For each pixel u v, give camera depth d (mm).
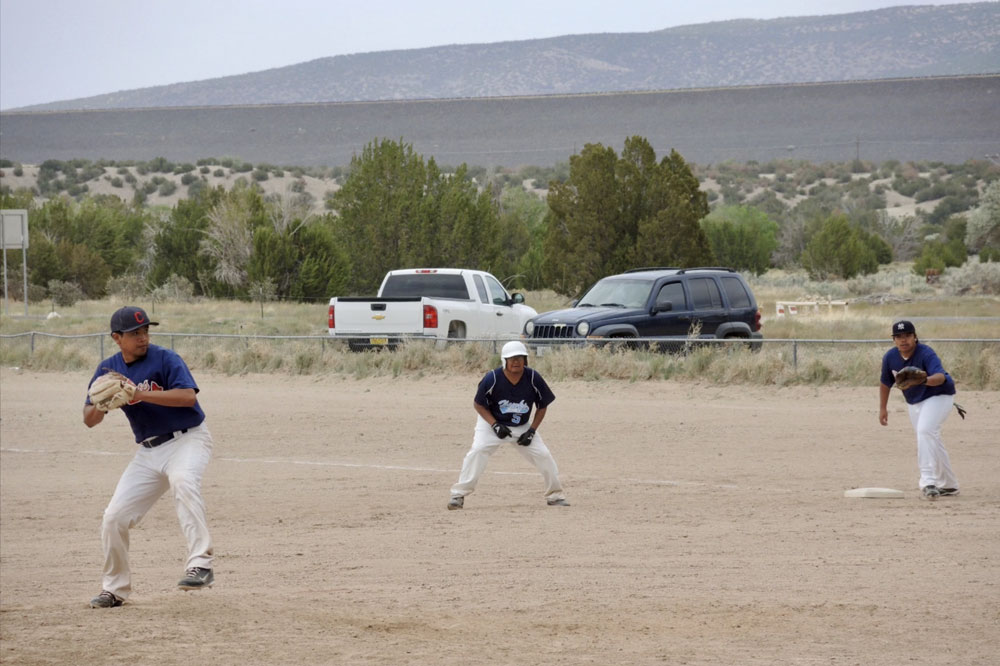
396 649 12430
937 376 23188
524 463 29594
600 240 93125
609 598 15258
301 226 110500
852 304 106188
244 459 31109
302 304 102562
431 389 44781
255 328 72188
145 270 136125
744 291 48938
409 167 107750
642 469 28109
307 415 38969
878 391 39812
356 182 108625
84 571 18891
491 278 55031
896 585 15555
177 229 120750
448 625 13742
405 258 104500
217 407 41438
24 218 90062
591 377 43906
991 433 31625
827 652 12219
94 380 14359
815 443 31203
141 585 17484
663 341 45094
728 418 35844
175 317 85688
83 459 32094
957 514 21250
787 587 15648
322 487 26625
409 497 25031
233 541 20781
